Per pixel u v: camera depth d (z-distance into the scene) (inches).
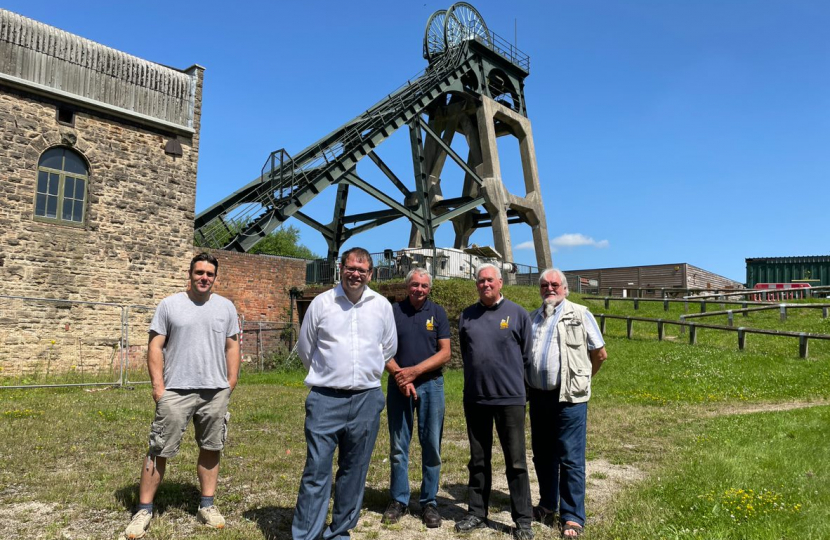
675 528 165.2
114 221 644.7
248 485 217.0
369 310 165.2
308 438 157.5
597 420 362.3
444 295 699.4
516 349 181.3
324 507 155.0
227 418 178.5
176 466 238.2
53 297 597.6
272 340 767.7
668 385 503.8
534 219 1191.6
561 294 191.6
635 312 900.0
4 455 245.9
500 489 226.4
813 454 252.2
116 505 184.5
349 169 877.2
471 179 1214.9
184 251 699.4
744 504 182.2
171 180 694.5
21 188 581.6
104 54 647.8
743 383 497.7
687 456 259.0
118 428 313.9
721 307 896.3
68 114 621.0
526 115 1251.2
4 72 573.0
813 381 486.0
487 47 1147.3
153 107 683.4
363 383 159.2
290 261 797.2
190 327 171.8
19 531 163.2
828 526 163.2
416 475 238.4
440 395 191.5
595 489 221.1
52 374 579.2
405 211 948.0
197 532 166.2
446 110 1200.2
